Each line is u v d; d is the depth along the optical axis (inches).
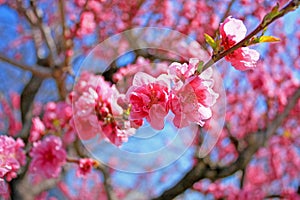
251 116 97.1
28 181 67.6
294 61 104.0
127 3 92.0
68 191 113.7
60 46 74.7
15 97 113.7
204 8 91.9
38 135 59.3
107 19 90.9
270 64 102.3
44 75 58.3
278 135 112.8
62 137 58.8
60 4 64.0
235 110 98.3
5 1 94.1
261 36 32.2
